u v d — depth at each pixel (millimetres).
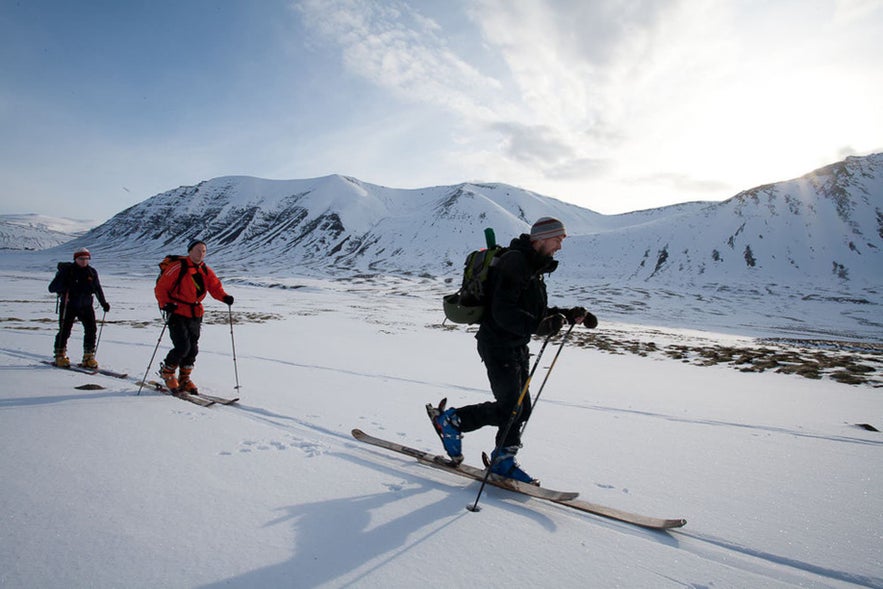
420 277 96562
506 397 2951
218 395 5453
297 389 6086
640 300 65562
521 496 2918
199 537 2141
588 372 10086
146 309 22844
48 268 96438
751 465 3791
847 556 2344
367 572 1963
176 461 3055
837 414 6086
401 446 3549
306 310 30844
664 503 2973
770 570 2195
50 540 2029
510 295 2818
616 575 2061
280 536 2205
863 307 62531
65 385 5180
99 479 2686
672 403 6668
